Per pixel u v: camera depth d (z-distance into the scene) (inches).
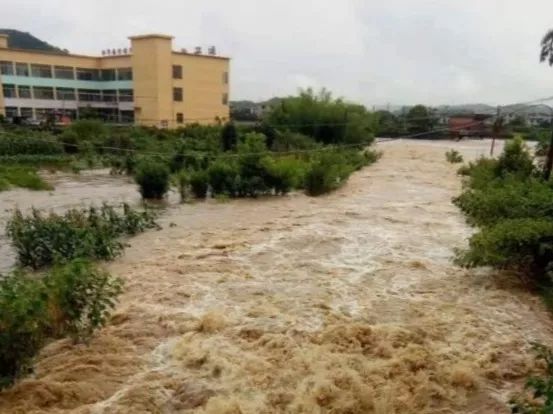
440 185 896.9
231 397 241.6
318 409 235.5
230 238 515.8
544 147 955.3
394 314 337.7
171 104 1798.7
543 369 271.1
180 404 238.4
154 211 626.5
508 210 461.7
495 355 283.7
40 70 1887.3
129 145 1205.7
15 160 1051.3
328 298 362.6
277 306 346.3
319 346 288.5
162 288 373.7
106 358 270.5
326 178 789.2
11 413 222.7
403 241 509.7
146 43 1733.5
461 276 407.5
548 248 364.5
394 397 246.2
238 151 887.1
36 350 251.4
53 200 721.0
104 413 228.5
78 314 275.9
